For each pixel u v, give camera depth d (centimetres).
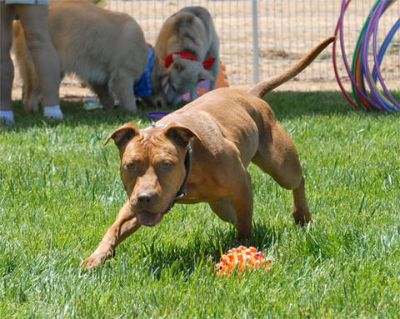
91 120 1313
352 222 695
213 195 606
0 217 724
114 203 775
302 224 718
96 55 1466
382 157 958
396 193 791
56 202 777
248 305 511
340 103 1507
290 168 695
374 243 626
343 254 607
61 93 1798
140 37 1501
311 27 2184
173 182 549
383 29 2255
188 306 511
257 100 699
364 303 512
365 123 1203
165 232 690
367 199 764
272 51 2119
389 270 573
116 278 562
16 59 1473
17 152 1017
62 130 1169
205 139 588
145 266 593
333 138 1098
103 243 606
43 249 634
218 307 506
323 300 514
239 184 609
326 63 2031
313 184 831
